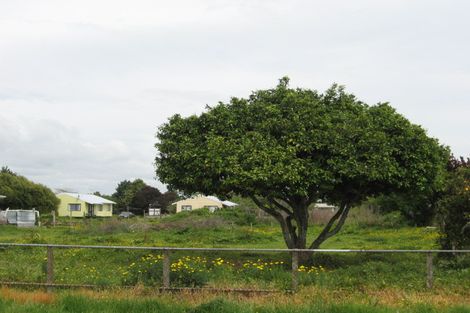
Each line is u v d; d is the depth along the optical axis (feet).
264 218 152.25
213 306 27.22
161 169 55.06
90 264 50.93
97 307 27.78
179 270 37.50
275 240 96.17
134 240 91.50
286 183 50.52
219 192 54.49
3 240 92.17
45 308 27.37
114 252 60.18
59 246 36.32
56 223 179.63
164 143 55.42
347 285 37.47
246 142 50.96
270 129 52.75
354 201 58.13
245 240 93.30
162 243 86.69
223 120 54.54
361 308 27.02
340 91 58.70
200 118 56.03
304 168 49.85
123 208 350.84
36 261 52.80
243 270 43.29
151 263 41.34
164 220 151.02
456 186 53.52
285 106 54.70
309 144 51.08
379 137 51.21
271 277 39.55
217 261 47.80
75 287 35.32
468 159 72.84
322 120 52.90
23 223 170.91
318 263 52.80
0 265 47.11
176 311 27.37
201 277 37.27
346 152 50.49
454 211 52.39
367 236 103.50
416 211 124.47
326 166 51.93
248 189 50.98
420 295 33.27
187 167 52.80
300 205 57.62
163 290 34.24
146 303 28.22
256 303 29.35
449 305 29.60
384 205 139.13
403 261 50.88
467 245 52.06
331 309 27.27
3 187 237.25
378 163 50.62
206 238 97.40
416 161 53.11
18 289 35.27
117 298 30.12
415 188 54.60
